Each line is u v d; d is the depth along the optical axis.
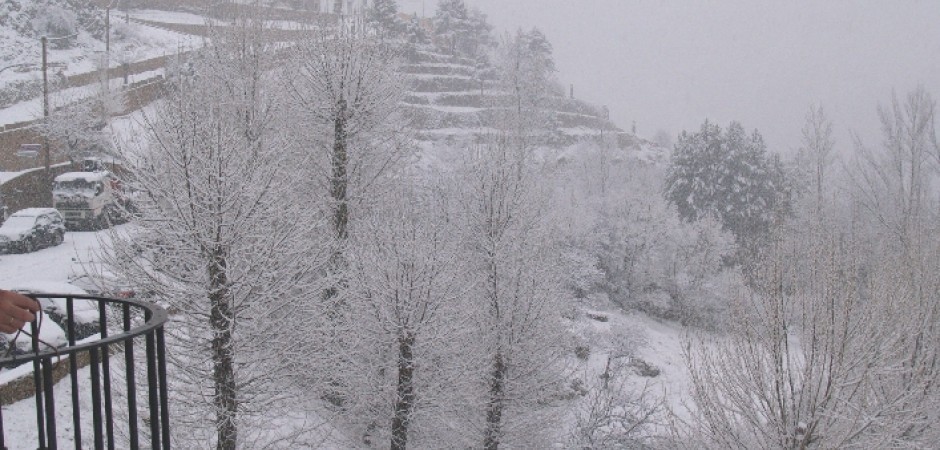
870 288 10.83
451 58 81.75
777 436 10.52
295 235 14.36
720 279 40.44
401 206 21.03
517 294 19.09
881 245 13.33
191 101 14.04
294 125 21.36
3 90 43.34
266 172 14.34
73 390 3.64
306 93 21.28
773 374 10.70
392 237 17.77
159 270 13.48
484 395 19.38
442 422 18.94
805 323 10.38
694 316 39.53
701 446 11.18
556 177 39.00
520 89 45.31
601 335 29.80
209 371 13.78
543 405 20.55
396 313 17.47
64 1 56.34
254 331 13.80
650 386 26.80
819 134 29.86
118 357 15.34
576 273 37.12
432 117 60.47
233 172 13.23
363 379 18.06
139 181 13.72
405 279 17.33
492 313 19.56
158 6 79.19
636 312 43.06
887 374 10.48
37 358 2.77
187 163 13.02
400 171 24.05
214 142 13.12
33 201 34.84
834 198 12.82
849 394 10.29
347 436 18.94
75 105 39.09
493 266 19.38
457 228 20.77
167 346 13.59
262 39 23.48
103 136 37.84
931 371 10.55
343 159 20.80
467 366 18.72
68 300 3.82
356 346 18.38
